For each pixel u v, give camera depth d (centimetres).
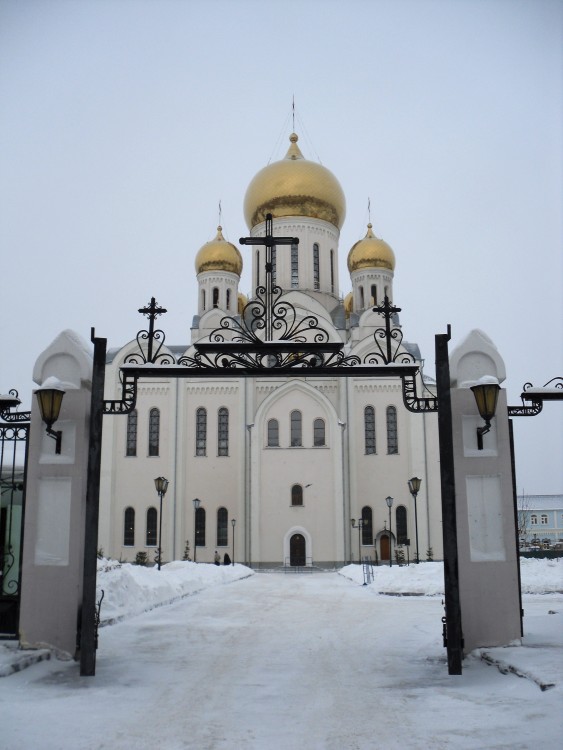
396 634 1516
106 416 5469
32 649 1173
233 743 721
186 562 4138
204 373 1199
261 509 5128
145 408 5478
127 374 1196
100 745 714
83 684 996
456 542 1082
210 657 1234
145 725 789
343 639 1452
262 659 1215
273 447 5209
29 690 956
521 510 11012
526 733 729
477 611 1182
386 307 1248
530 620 1567
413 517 5275
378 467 5344
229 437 5447
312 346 1202
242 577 3962
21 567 1205
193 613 1988
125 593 2009
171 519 5288
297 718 818
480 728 756
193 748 705
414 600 2411
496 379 1184
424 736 736
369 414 5438
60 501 1216
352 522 5172
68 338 1286
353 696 925
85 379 1261
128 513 5378
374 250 6019
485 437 1230
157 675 1066
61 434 1232
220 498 5362
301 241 5872
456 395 1245
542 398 1233
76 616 1180
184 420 5453
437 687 967
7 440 1259
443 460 1102
